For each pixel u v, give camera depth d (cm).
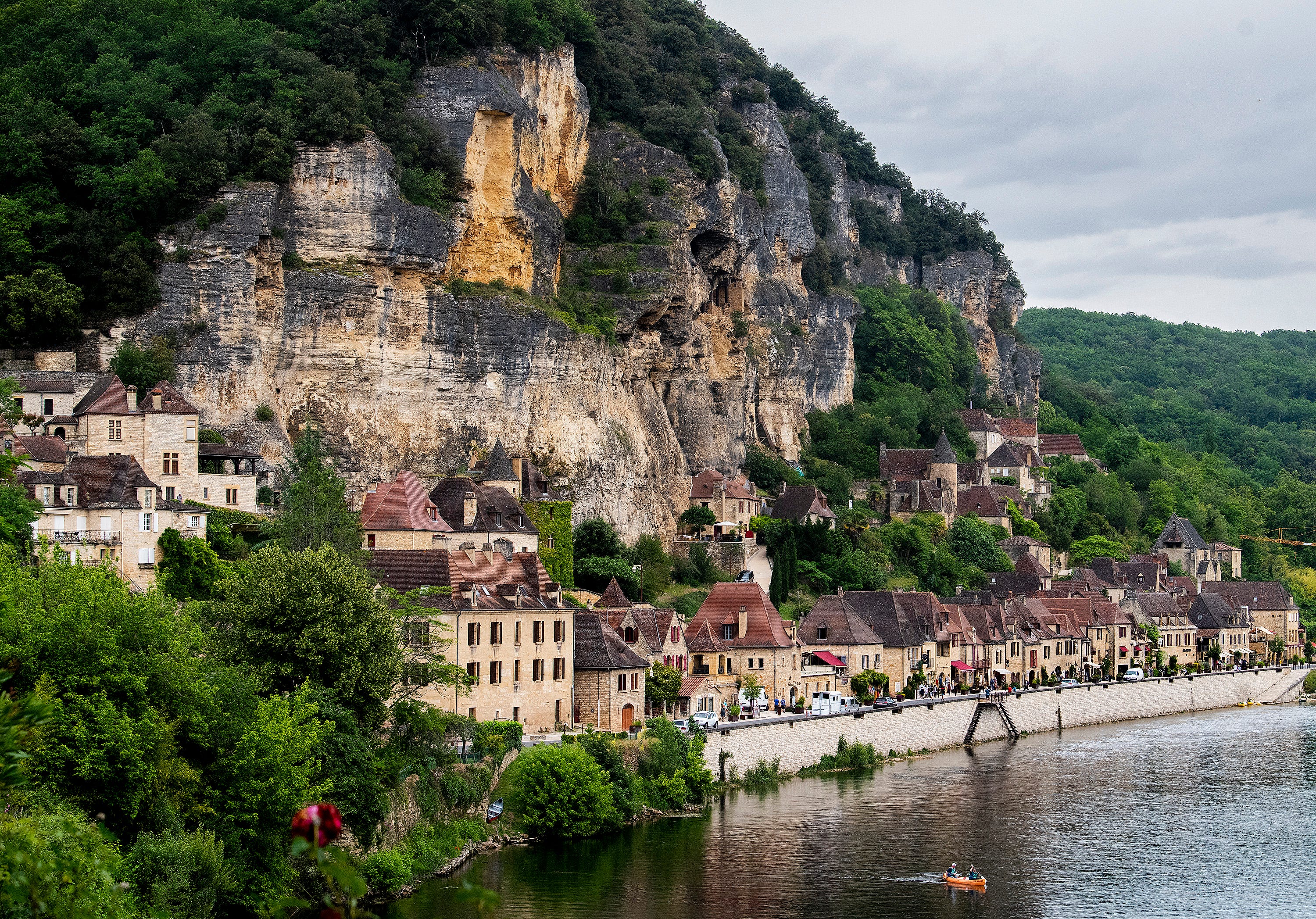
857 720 16625
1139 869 12038
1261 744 19125
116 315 16862
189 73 19550
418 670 11950
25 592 8981
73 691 8625
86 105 18738
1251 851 12688
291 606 10594
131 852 8275
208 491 15875
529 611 14062
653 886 11131
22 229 17000
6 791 6069
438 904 10362
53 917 5284
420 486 16612
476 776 12106
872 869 11856
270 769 9269
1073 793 15225
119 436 15425
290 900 4716
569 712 14562
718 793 14350
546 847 12075
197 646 9669
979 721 18938
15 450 14388
